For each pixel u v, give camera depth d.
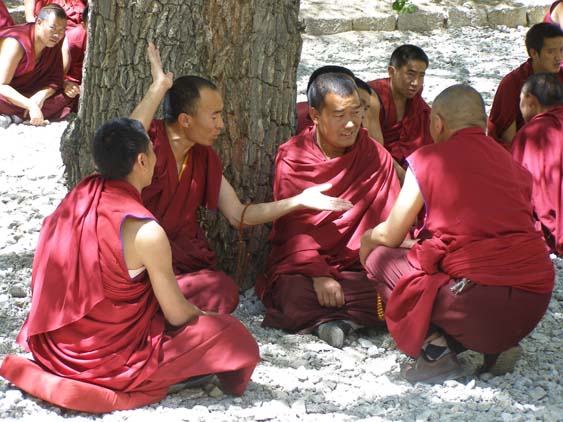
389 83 10.38
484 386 6.76
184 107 7.16
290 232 7.75
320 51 18.75
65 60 14.52
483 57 19.05
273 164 8.38
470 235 6.46
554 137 9.80
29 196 10.62
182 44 7.96
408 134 10.44
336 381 6.80
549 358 7.28
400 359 7.22
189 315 6.31
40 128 13.55
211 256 7.59
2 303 7.91
